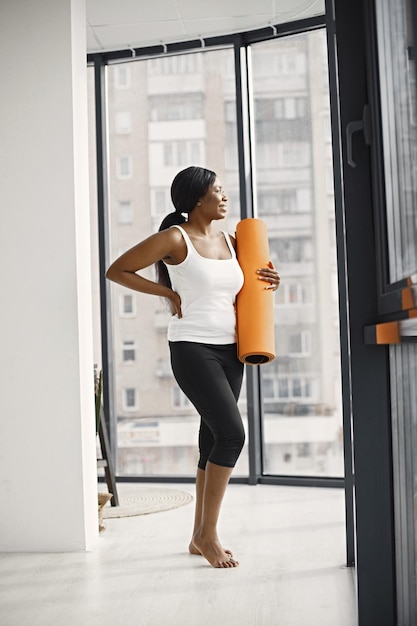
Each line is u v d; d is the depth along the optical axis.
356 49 2.35
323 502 4.16
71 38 3.38
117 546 3.40
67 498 3.35
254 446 4.77
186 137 5.04
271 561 3.05
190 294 3.13
